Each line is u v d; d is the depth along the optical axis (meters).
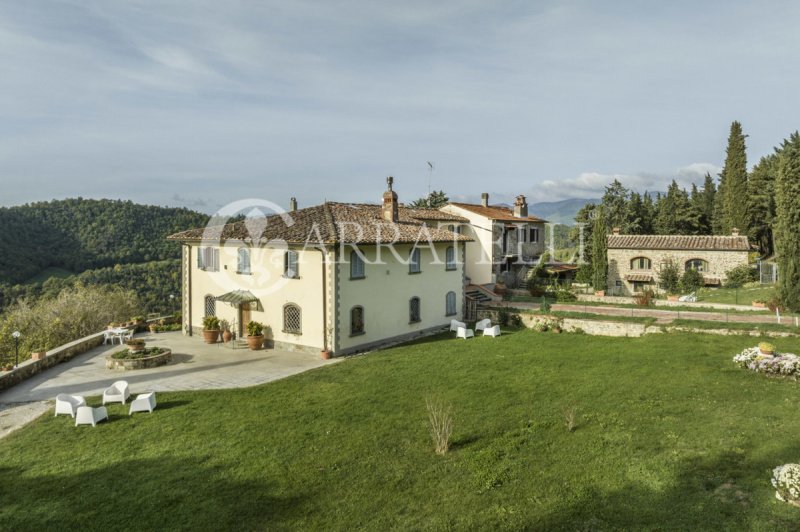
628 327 25.47
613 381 17.23
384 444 12.85
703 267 41.22
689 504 9.01
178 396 17.55
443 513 9.47
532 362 20.75
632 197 66.38
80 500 10.52
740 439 11.46
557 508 9.31
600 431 12.82
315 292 23.59
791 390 14.88
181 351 24.91
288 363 22.23
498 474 10.84
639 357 20.41
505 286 40.94
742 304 31.61
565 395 16.06
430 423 14.06
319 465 11.80
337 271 23.08
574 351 22.47
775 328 22.62
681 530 8.28
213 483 11.09
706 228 66.75
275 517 9.66
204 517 9.73
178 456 12.51
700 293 37.78
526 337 26.31
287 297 24.77
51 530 9.48
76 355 24.05
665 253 42.31
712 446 11.28
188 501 10.35
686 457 10.85
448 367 20.44
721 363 18.42
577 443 12.20
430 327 29.03
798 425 12.02
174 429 14.36
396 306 26.64
